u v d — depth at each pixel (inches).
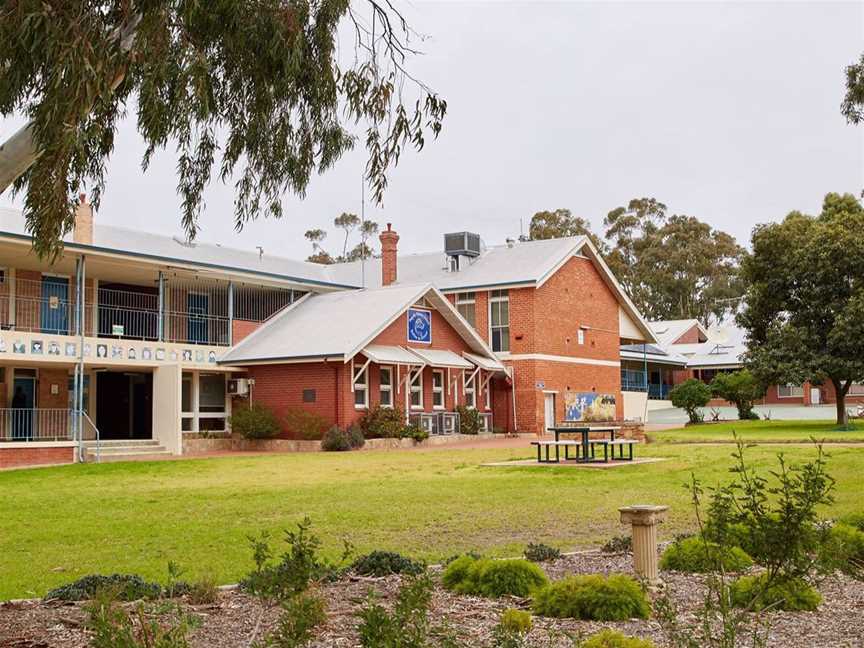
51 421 1170.6
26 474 871.1
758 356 1588.3
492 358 1466.5
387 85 431.8
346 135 468.8
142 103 370.3
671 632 232.4
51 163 353.1
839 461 793.6
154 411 1176.8
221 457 1063.0
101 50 349.7
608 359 1705.2
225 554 427.2
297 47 406.0
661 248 3029.0
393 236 1617.9
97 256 1101.7
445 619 222.2
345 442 1167.0
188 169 463.5
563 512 559.5
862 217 1581.0
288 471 864.9
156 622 216.7
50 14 338.3
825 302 1541.6
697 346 2696.9
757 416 1812.3
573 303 1615.4
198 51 384.2
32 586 362.9
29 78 365.7
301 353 1207.6
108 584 319.6
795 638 262.7
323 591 320.5
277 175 466.0
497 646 226.1
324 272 1700.3
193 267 1218.0
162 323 1198.9
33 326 1178.6
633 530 327.0
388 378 1294.3
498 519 534.0
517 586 319.9
